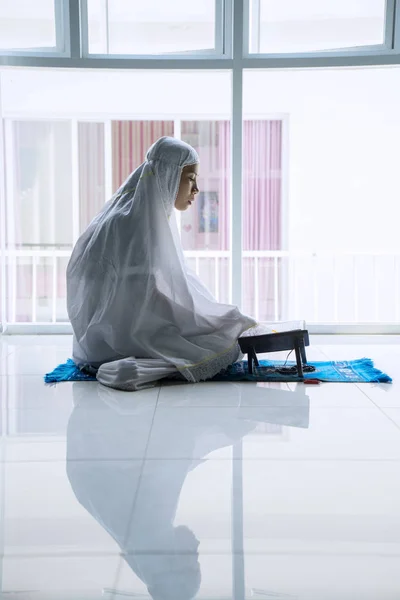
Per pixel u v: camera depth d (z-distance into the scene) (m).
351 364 3.46
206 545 1.45
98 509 1.64
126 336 3.12
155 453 2.07
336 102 5.82
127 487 1.79
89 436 2.25
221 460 2.00
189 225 6.01
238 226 4.41
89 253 3.20
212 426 2.36
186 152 3.21
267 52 4.49
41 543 1.46
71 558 1.39
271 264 6.08
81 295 3.26
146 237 3.11
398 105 5.82
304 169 5.92
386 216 5.98
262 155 5.91
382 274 6.12
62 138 5.89
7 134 5.85
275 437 2.22
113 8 4.44
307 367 3.30
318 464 1.95
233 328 3.20
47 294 6.16
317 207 5.97
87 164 5.88
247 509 1.64
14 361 3.70
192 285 3.32
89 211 5.94
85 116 5.78
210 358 3.12
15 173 5.91
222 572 1.33
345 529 1.52
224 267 6.11
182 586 1.28
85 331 3.23
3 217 4.68
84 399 2.79
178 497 1.71
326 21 4.48
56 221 6.01
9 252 5.70
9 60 4.29
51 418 2.48
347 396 2.80
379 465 1.94
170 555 1.41
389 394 2.83
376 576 1.31
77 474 1.89
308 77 5.77
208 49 4.45
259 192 5.95
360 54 4.29
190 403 2.70
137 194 3.17
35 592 1.26
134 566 1.36
